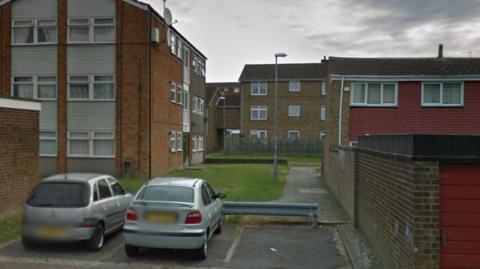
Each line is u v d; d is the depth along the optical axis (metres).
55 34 21.22
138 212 7.68
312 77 46.97
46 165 21.20
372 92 21.17
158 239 7.53
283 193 17.33
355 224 10.66
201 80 34.19
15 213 10.80
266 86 48.19
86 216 7.92
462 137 5.50
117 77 20.80
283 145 44.22
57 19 21.09
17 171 10.91
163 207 7.63
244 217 11.70
